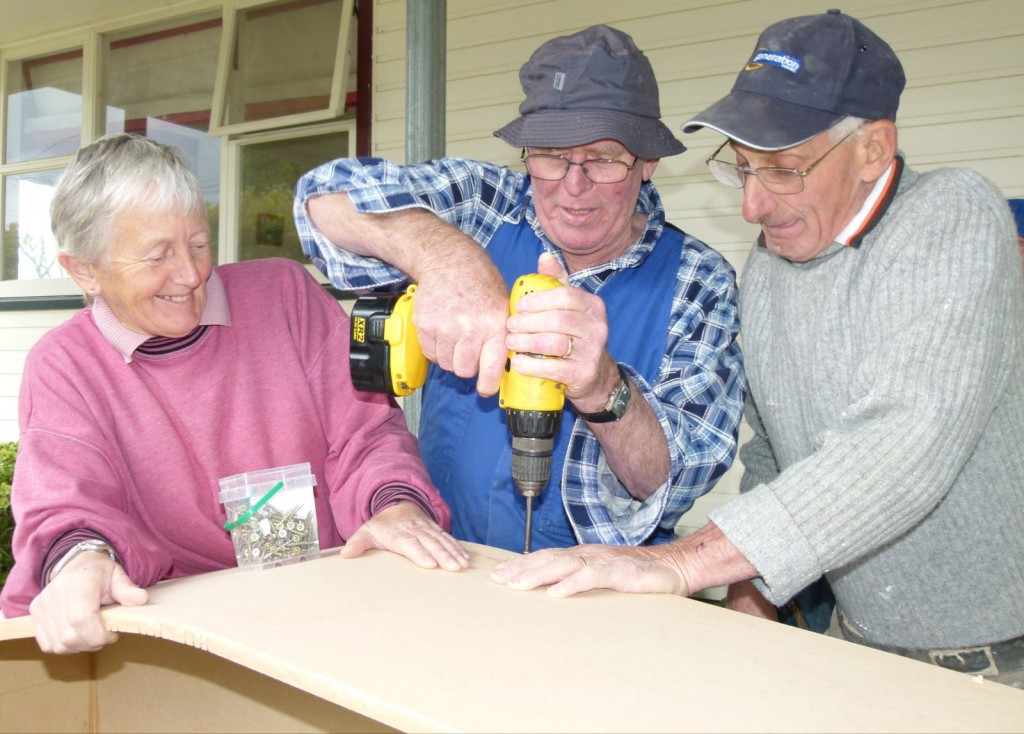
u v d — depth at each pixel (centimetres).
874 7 362
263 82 525
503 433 182
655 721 86
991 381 129
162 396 163
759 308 168
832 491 125
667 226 187
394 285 171
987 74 345
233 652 105
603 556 131
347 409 175
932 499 126
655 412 153
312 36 504
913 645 157
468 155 450
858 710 91
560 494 176
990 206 133
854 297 144
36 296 606
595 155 162
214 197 557
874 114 135
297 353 176
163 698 152
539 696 91
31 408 154
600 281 179
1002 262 131
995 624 149
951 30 349
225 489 146
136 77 589
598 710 88
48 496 139
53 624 121
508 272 187
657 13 402
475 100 446
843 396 148
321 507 174
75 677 156
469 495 184
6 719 147
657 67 404
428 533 148
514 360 131
